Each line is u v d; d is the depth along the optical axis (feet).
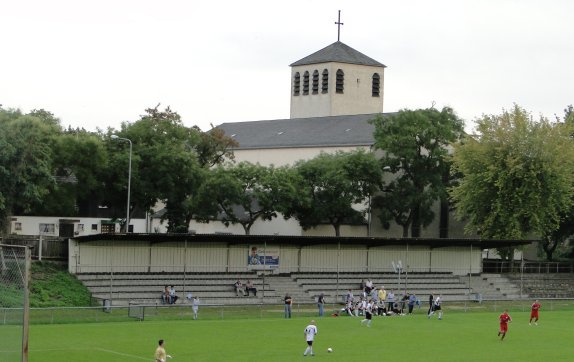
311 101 625.00
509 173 388.37
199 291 306.35
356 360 199.82
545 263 414.21
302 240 324.80
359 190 455.63
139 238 296.92
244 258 329.72
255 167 442.09
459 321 285.84
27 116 347.77
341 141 510.99
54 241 307.58
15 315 202.28
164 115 453.17
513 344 233.76
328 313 295.28
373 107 625.00
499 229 394.11
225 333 238.48
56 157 393.91
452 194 412.36
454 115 467.52
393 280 353.10
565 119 453.17
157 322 258.57
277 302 313.32
